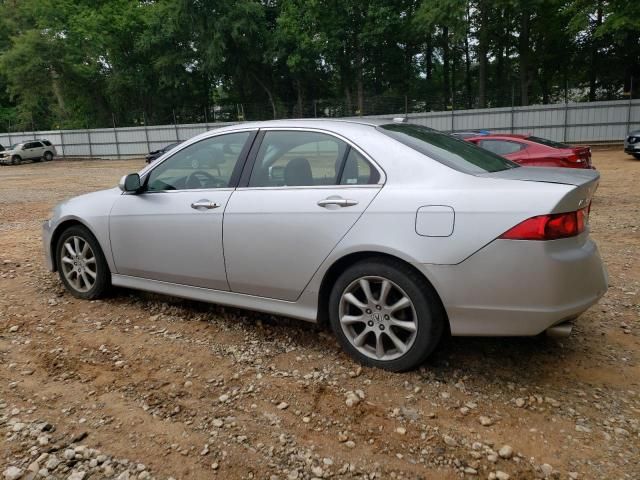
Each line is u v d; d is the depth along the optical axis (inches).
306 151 140.8
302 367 132.9
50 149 1571.1
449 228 115.5
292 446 101.3
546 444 100.7
